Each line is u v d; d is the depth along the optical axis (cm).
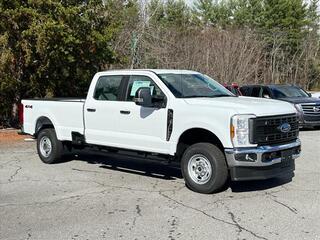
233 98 821
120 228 589
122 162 1041
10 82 1545
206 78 913
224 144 717
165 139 798
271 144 738
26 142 1373
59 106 997
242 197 730
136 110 841
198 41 3138
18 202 714
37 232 578
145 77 855
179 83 839
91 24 1585
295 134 793
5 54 1475
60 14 1447
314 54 4625
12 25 1488
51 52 1480
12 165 1014
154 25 3017
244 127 708
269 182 831
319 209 664
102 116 902
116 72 905
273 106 761
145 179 868
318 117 1681
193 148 761
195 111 756
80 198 734
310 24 4978
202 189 751
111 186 813
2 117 1719
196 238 550
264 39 3703
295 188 788
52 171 948
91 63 1652
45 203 707
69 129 974
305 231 571
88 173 926
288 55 4422
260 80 3519
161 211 660
